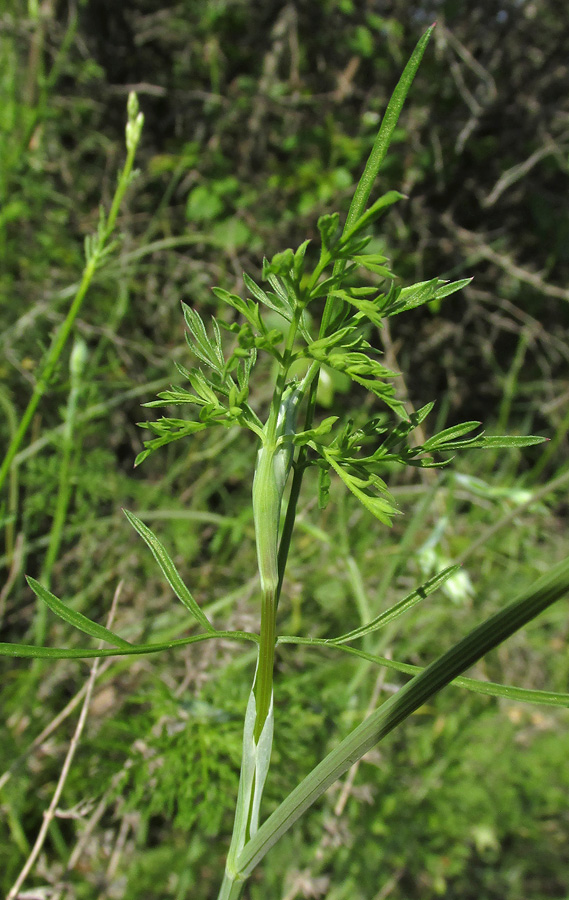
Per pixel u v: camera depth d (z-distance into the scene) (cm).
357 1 86
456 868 47
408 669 14
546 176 92
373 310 13
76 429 54
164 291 73
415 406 87
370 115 87
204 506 60
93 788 34
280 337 14
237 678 42
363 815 43
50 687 44
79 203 75
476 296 85
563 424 60
